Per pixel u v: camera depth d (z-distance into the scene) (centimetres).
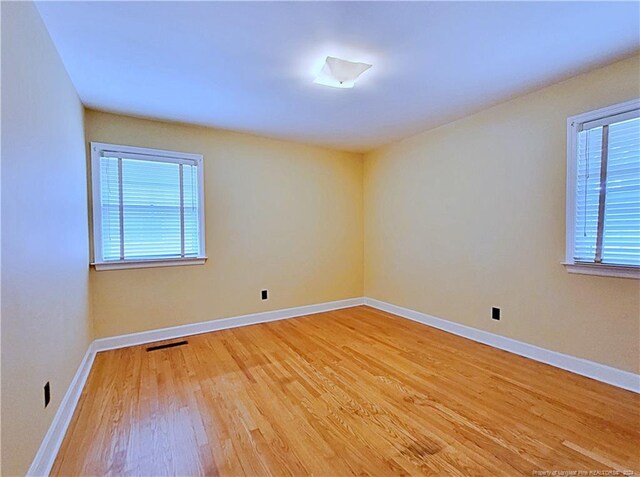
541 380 230
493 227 296
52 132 180
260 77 232
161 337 325
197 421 186
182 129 334
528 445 163
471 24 174
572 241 241
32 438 137
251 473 147
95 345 292
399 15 166
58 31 175
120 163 303
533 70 226
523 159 271
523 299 274
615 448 160
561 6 160
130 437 172
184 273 337
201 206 343
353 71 221
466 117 317
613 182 220
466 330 324
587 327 234
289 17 167
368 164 455
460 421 184
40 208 157
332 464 152
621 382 218
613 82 217
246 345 307
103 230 297
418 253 379
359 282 465
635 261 211
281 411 196
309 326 367
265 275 388
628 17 168
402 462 153
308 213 420
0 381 112
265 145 385
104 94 257
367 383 230
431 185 359
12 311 122
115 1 152
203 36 182
